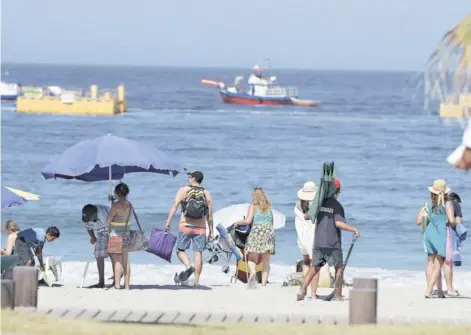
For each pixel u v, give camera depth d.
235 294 46.38
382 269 71.56
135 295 44.97
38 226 111.06
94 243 48.31
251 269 50.09
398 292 49.69
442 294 47.38
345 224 42.94
